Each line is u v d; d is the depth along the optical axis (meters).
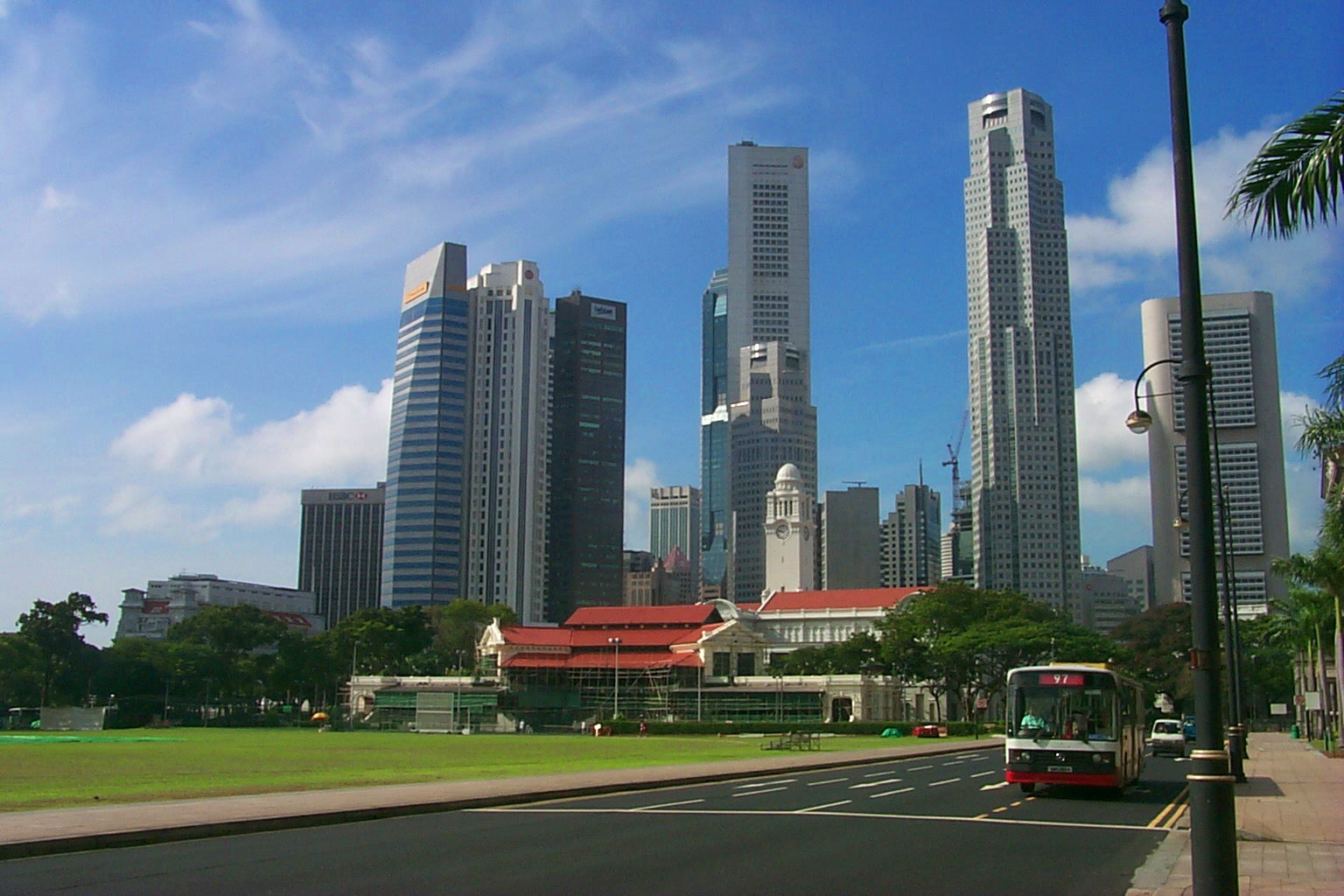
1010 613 162.38
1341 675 81.00
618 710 172.50
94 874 23.38
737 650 184.25
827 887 21.64
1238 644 63.25
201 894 20.73
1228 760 17.17
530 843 28.58
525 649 188.88
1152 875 23.52
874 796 43.72
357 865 24.53
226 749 87.00
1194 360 18.08
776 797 43.38
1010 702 43.59
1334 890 22.09
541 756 76.81
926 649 162.75
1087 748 41.72
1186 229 18.31
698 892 21.03
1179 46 18.70
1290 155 23.48
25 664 161.75
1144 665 195.75
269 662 186.75
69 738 112.31
